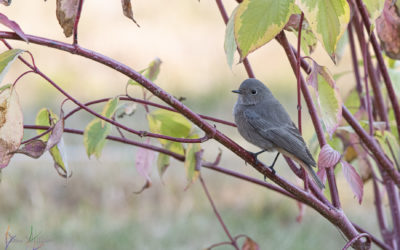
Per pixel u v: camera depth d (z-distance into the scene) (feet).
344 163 19.11
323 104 18.24
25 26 84.64
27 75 74.13
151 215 47.19
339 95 18.16
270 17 16.47
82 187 48.83
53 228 42.32
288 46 19.12
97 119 19.60
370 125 21.22
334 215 18.92
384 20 20.49
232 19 18.19
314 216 47.98
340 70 77.87
